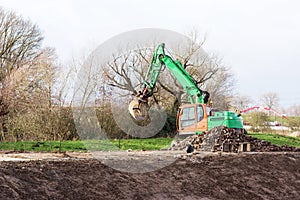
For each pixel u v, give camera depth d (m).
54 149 18.98
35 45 34.06
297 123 39.72
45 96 25.77
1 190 9.12
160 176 12.33
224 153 16.91
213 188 12.66
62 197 9.73
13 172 10.17
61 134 24.00
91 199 9.98
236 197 12.53
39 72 26.92
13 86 26.62
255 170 15.05
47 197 9.53
